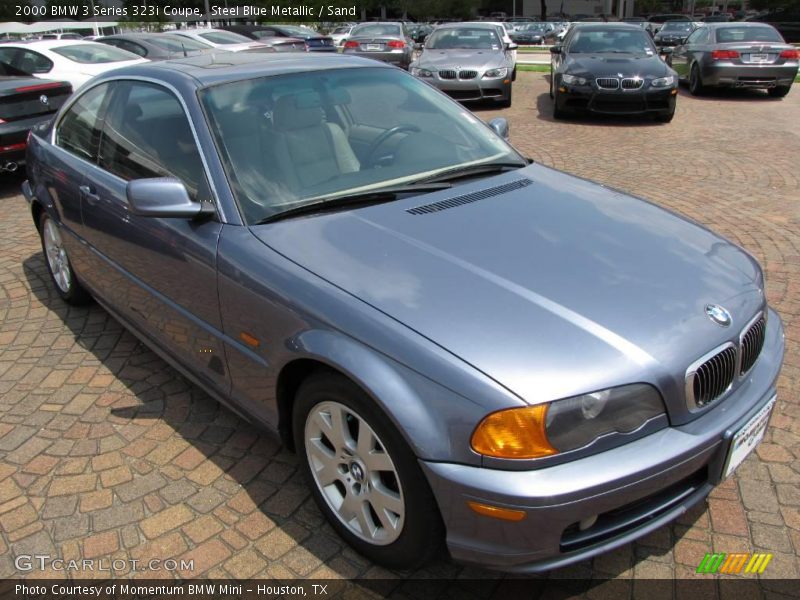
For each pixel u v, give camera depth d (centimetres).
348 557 248
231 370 280
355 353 217
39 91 728
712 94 1402
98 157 367
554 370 200
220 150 290
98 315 444
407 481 211
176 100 314
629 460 202
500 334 209
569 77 1078
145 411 337
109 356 391
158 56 1275
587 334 211
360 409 220
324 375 231
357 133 327
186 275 289
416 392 205
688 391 215
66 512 273
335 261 245
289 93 326
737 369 235
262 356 257
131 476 292
